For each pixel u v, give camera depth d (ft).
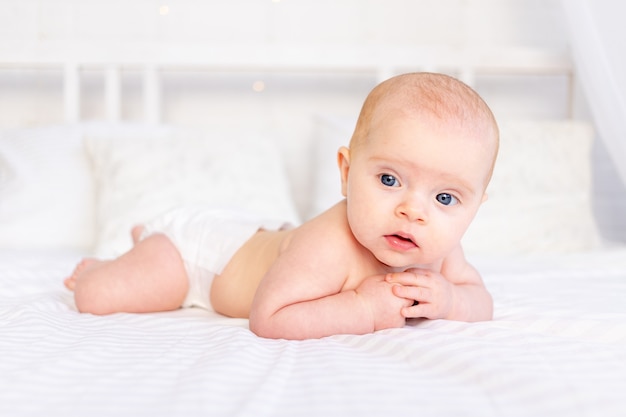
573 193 6.97
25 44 7.62
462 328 2.92
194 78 8.20
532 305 3.71
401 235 2.94
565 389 1.98
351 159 3.12
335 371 2.25
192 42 8.11
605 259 5.69
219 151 6.78
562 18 8.46
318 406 1.91
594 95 6.46
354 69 7.93
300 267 3.11
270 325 3.01
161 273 3.82
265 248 3.65
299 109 8.29
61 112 8.09
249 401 1.90
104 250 5.78
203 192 6.37
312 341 2.86
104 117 8.11
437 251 2.98
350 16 8.35
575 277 4.89
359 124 3.17
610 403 1.90
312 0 8.30
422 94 2.99
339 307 3.01
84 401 1.96
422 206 2.89
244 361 2.35
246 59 7.79
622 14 5.95
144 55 7.72
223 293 3.72
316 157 7.54
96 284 3.70
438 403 1.93
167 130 7.44
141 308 3.81
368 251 3.25
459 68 8.00
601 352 2.47
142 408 1.90
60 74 8.06
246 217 4.13
